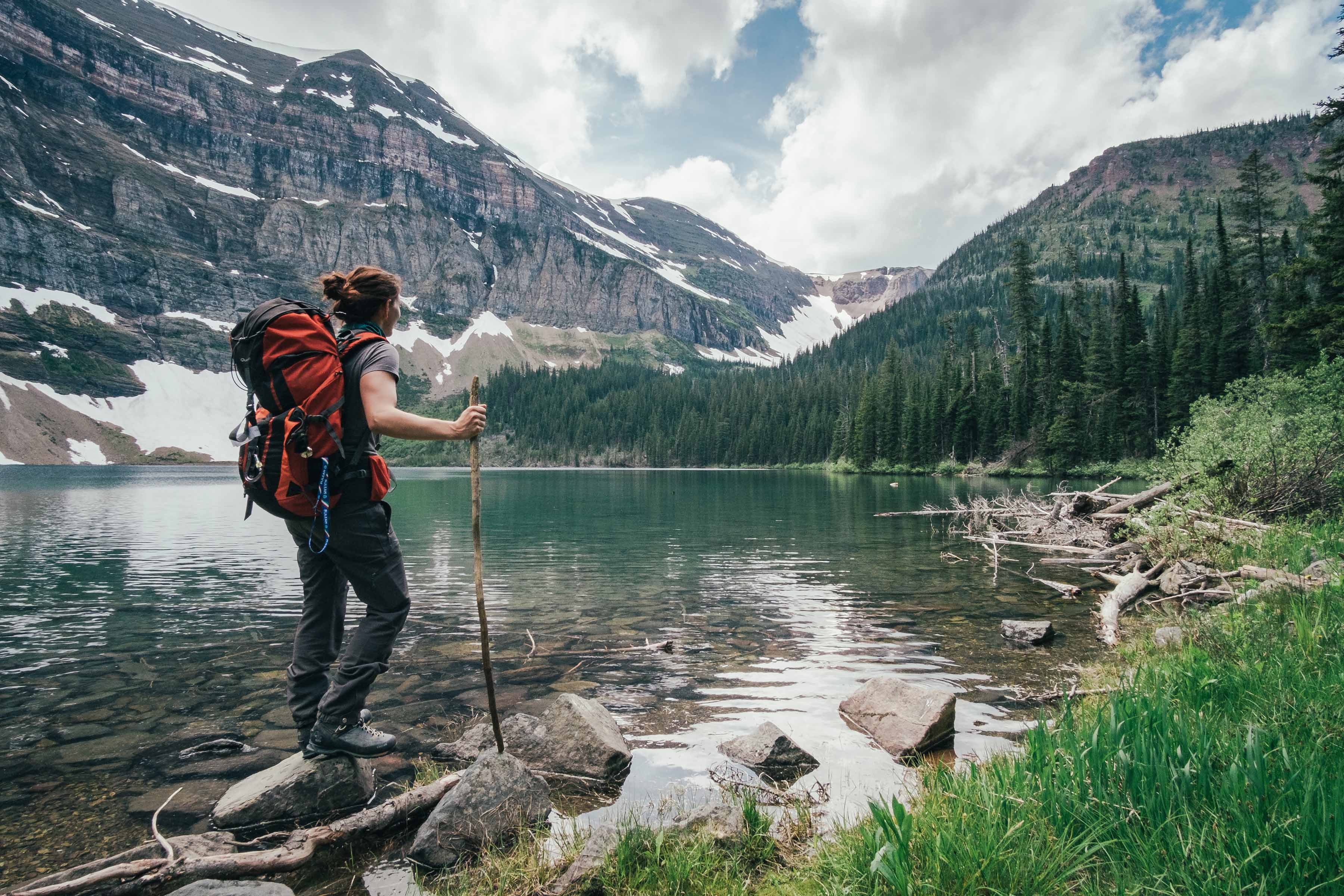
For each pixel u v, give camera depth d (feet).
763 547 61.21
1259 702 13.05
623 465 568.00
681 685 21.65
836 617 32.04
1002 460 254.47
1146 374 231.09
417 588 41.16
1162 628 25.73
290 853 11.21
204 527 81.71
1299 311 81.56
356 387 12.08
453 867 11.33
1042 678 21.83
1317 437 43.78
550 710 16.70
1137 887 7.47
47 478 260.42
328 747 13.15
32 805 13.29
